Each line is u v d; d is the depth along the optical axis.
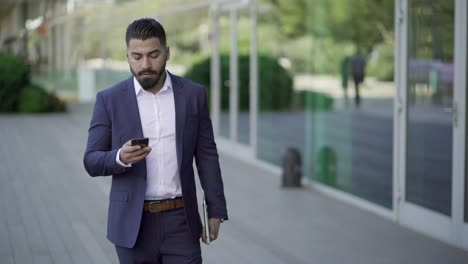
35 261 5.64
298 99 10.94
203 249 5.93
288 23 11.05
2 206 7.83
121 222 3.07
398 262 5.48
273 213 7.34
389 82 10.98
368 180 8.58
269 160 10.58
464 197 5.77
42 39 31.16
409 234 6.36
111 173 3.00
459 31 5.81
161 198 3.12
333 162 9.50
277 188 8.80
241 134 11.31
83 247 6.08
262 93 10.78
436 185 6.16
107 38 21.25
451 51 5.93
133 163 3.06
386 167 9.19
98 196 8.40
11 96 20.36
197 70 12.58
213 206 3.24
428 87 6.24
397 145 6.77
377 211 7.29
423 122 6.34
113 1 20.14
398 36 6.72
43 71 31.19
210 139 3.26
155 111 3.11
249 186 8.95
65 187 9.01
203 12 12.26
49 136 14.91
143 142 2.85
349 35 11.34
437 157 6.12
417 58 6.43
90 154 3.04
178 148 3.10
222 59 11.77
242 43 11.10
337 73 11.28
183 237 3.16
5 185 9.15
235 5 11.22
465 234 5.76
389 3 10.81
